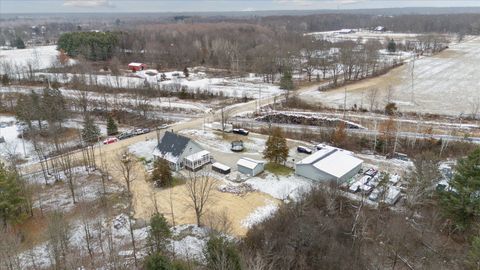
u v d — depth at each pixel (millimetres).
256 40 180375
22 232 38312
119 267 31312
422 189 42406
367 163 54969
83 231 38594
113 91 98938
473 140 60281
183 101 91812
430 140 59438
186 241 36906
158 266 26781
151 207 43500
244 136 66500
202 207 40500
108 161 56031
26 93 92312
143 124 74375
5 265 28641
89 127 63906
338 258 32281
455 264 33688
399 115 75750
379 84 104375
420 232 38000
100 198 45344
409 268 33000
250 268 27797
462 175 36531
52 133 61312
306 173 50344
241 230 38969
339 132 61906
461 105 83562
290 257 31609
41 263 32938
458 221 36750
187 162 52750
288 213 39125
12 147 62188
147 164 54594
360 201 43719
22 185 41875
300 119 73750
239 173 51750
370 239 36156
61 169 53125
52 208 43156
